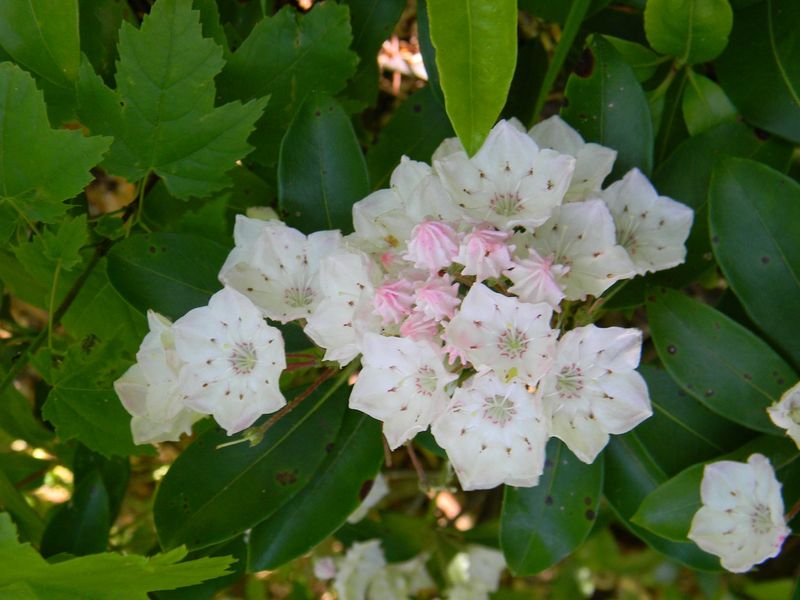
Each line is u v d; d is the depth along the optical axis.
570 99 0.23
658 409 0.24
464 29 0.18
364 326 0.19
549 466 0.23
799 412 0.21
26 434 0.27
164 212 0.25
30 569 0.19
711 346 0.23
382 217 0.21
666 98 0.25
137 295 0.23
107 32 0.24
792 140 0.24
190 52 0.21
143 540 0.29
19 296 0.25
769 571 0.38
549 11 0.24
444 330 0.19
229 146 0.22
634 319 0.31
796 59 0.24
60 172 0.21
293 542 0.23
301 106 0.23
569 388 0.20
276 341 0.20
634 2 0.25
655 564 0.38
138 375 0.21
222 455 0.23
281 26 0.23
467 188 0.20
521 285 0.19
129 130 0.22
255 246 0.21
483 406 0.19
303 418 0.23
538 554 0.23
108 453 0.23
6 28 0.22
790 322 0.23
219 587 0.25
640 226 0.22
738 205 0.23
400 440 0.19
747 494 0.22
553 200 0.20
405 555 0.31
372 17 0.25
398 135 0.26
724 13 0.23
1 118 0.21
